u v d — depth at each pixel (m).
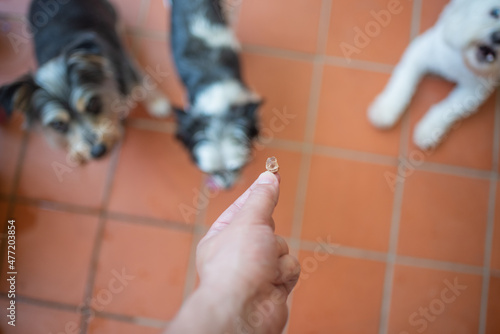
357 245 1.21
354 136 1.24
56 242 1.23
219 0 1.19
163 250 1.22
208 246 0.67
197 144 1.08
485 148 1.23
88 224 1.23
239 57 1.18
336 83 1.25
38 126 1.10
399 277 1.20
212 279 0.60
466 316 1.19
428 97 1.25
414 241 1.21
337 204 1.22
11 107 1.02
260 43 1.27
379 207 1.22
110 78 1.09
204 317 0.55
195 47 1.13
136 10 1.29
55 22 1.11
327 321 1.20
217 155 1.07
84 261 1.22
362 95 1.25
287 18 1.28
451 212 1.22
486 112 1.24
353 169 1.23
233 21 1.28
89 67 1.04
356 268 1.21
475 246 1.21
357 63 1.26
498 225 1.22
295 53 1.27
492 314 1.19
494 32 0.98
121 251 1.22
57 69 1.03
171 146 1.25
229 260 0.61
